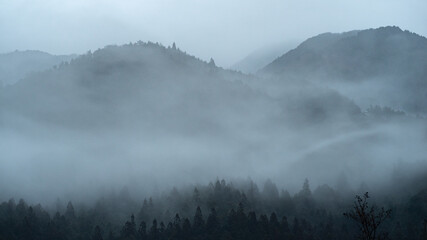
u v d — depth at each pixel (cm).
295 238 11212
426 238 9075
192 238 11325
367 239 3781
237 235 11338
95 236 11288
